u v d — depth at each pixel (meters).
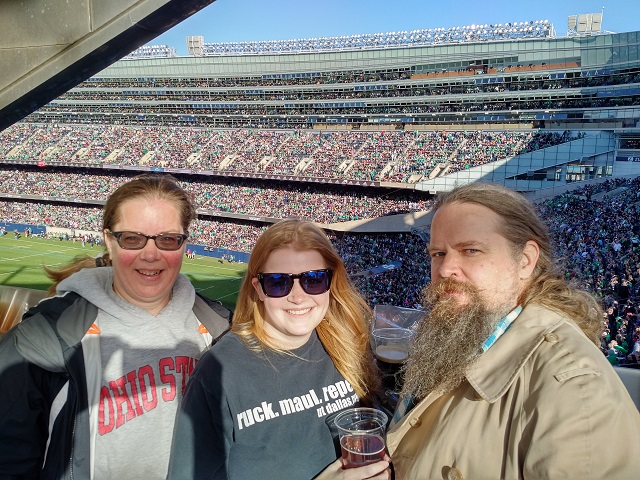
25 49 0.74
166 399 0.92
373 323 1.22
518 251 0.74
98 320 0.89
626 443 0.57
